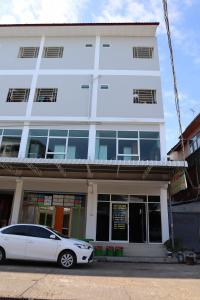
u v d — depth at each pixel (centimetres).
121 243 1628
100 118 1820
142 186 1738
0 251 1107
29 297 618
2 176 1736
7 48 2100
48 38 2122
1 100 1919
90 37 2102
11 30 2119
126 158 1739
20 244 1109
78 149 1769
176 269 1175
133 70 1956
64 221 1730
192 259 1367
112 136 1788
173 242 1570
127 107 1847
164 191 1709
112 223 1689
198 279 932
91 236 1648
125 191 1734
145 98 1880
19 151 1778
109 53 2027
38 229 1145
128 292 702
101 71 1959
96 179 1714
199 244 1834
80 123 1820
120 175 1689
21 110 1880
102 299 632
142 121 1803
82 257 1097
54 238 1121
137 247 1591
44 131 1823
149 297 661
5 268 991
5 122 1858
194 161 2162
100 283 802
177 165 1436
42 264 1152
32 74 1988
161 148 1734
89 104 1859
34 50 2091
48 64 2016
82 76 1953
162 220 1664
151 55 2022
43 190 1769
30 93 1922
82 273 973
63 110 1861
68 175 1708
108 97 1878
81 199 1758
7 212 1822
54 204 1758
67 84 1938
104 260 1431
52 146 1788
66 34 2117
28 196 1777
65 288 720
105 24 2039
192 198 2128
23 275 866
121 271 1065
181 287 784
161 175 1695
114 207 1717
